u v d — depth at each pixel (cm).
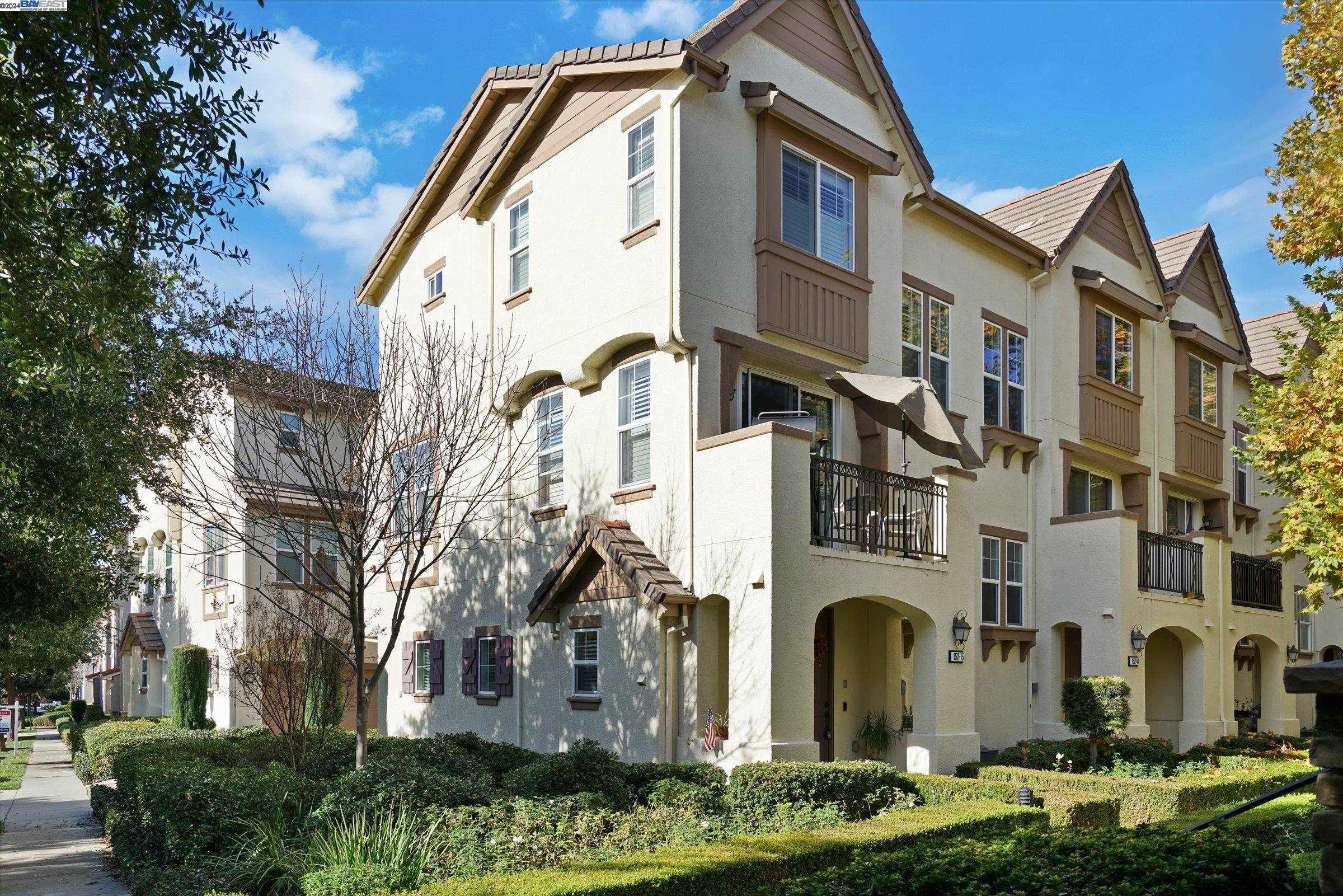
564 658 1499
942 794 1134
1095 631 1784
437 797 981
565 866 743
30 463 1134
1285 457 1427
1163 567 1922
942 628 1425
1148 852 611
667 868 729
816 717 1475
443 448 1439
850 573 1299
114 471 1279
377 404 1364
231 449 1677
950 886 570
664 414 1364
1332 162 1282
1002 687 1764
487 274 1722
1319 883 567
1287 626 2391
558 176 1569
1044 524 1872
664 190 1337
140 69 798
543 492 1611
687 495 1314
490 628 1681
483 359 1499
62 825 1487
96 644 3775
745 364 1407
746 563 1223
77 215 826
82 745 2464
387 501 1352
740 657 1220
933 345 1709
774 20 1465
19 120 782
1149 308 2081
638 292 1377
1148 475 2100
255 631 1561
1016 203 2172
